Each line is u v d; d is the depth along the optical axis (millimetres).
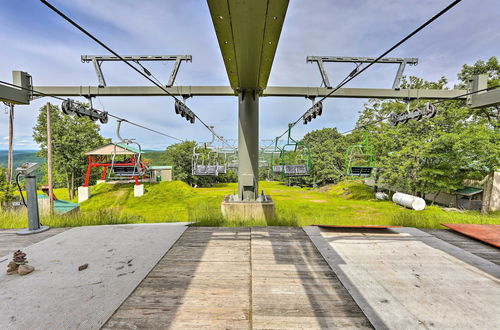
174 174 40188
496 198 15000
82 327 1655
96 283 2252
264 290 2164
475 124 14219
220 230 4016
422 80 20016
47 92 5605
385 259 2838
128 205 17125
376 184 21422
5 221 4699
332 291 2154
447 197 18359
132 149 21344
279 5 2303
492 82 14523
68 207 11641
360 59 5758
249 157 6172
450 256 2936
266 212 5801
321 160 33812
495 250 3186
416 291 2146
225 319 1777
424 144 15367
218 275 2455
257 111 6082
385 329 1655
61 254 2947
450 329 1660
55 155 28109
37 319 1725
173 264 2711
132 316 1795
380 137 19094
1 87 4133
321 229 4012
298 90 6035
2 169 17141
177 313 1841
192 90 5977
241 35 2889
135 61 5590
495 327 1680
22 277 2359
